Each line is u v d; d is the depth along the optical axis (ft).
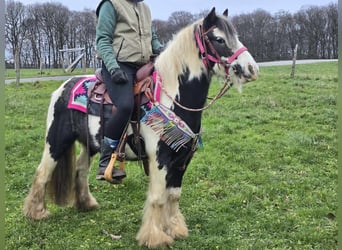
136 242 11.86
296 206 14.25
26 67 159.02
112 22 10.94
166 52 11.24
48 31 161.48
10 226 12.94
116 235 12.40
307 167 18.35
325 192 15.28
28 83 52.60
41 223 13.06
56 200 13.65
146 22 11.43
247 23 148.05
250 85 41.70
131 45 11.03
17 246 11.78
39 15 160.35
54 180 13.46
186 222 13.08
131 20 11.01
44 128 27.22
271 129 25.31
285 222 12.86
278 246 11.46
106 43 10.89
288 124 26.27
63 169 13.44
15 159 20.72
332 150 20.49
